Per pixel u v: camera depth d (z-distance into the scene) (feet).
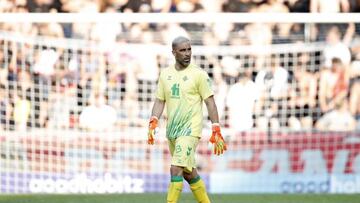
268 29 135.23
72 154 120.67
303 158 121.19
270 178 120.06
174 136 72.18
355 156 120.26
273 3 149.18
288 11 149.07
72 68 127.13
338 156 120.47
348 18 107.96
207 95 71.87
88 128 125.90
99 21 108.99
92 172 119.96
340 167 120.26
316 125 128.57
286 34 134.82
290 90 128.47
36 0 148.05
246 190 119.03
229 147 121.80
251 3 149.07
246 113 127.65
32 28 130.31
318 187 119.03
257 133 123.03
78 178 119.34
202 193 75.56
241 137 122.72
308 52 129.18
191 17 108.17
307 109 128.67
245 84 128.57
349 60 129.08
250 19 108.27
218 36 135.85
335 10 147.64
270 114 127.85
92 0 148.77
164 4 148.15
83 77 127.34
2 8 147.54
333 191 118.32
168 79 72.59
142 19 108.68
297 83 128.88
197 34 136.56
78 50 127.44
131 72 128.47
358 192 116.88
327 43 129.49
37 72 125.59
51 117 125.18
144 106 128.26
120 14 108.99
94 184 119.14
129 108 127.54
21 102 124.36
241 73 129.29
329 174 119.65
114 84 127.85
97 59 127.95
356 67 129.18
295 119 128.06
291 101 128.36
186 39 71.77
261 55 129.49
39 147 120.16
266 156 121.60
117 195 107.24
